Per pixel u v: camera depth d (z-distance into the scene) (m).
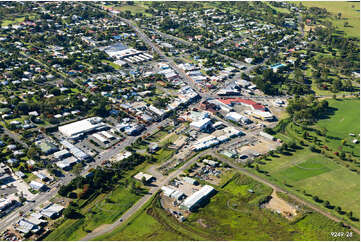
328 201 188.75
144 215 180.62
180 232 170.12
